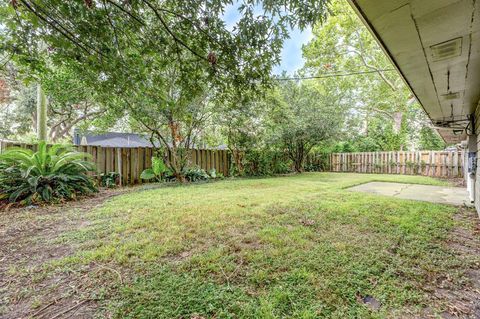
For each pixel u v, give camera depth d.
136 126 7.02
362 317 1.31
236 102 2.88
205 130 8.46
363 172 11.74
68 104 9.32
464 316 1.33
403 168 10.51
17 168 4.30
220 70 2.43
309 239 2.38
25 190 4.08
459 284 1.63
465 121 4.37
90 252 2.08
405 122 13.96
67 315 1.33
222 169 9.29
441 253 2.08
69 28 2.04
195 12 2.07
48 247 2.23
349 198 4.39
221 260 1.94
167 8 2.07
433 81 2.23
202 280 1.66
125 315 1.32
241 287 1.58
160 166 7.20
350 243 2.26
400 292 1.53
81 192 4.83
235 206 3.75
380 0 1.13
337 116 9.77
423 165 9.91
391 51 1.63
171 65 2.66
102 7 1.92
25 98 12.59
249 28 2.16
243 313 1.33
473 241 2.36
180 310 1.36
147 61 2.50
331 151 13.02
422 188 6.23
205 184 6.74
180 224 2.85
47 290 1.56
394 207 3.66
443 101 3.04
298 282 1.63
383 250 2.12
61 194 4.35
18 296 1.49
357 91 14.15
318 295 1.49
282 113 8.38
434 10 1.18
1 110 13.59
